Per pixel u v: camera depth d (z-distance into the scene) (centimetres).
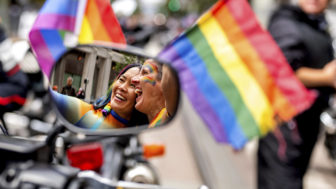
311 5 384
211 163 638
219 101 376
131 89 161
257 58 356
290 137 376
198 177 604
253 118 377
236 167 647
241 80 365
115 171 320
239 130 382
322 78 372
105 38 192
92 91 157
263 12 1352
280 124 377
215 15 340
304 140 380
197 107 380
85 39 190
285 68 366
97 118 158
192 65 352
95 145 293
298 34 377
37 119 484
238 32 348
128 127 161
